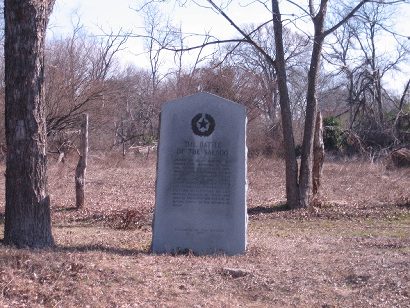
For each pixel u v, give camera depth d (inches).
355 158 1449.3
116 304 321.1
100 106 1305.4
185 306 322.7
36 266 347.3
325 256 431.2
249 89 1170.6
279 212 733.3
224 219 438.6
